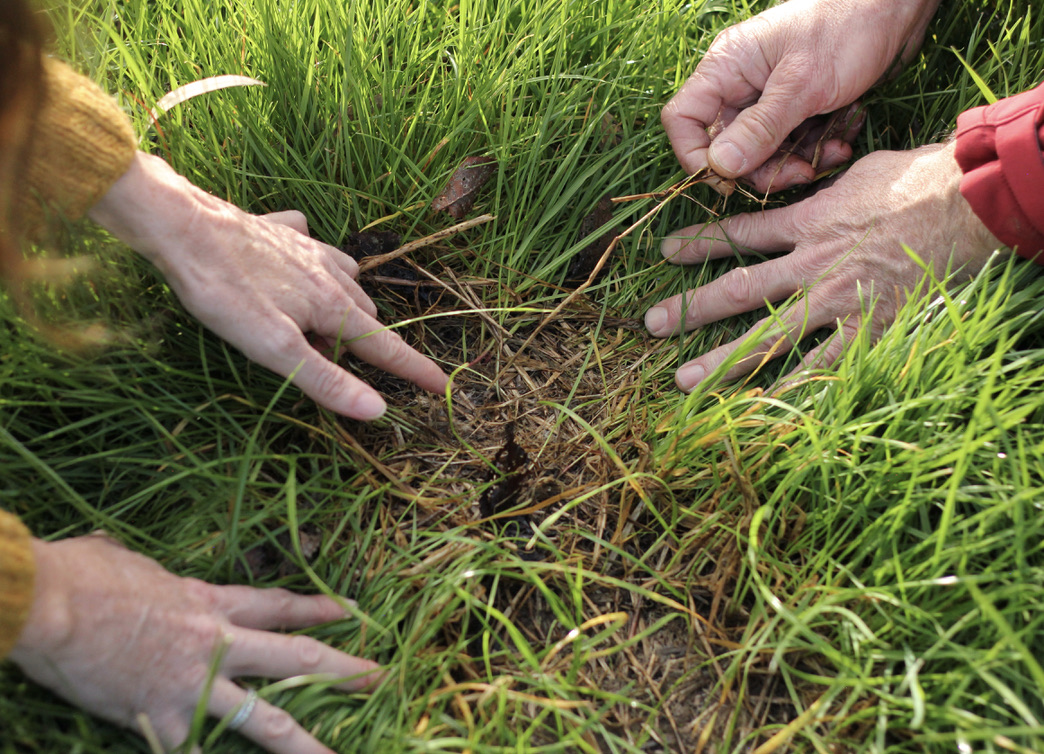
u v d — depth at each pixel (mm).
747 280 665
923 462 548
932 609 536
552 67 699
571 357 686
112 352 577
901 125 722
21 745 493
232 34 665
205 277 547
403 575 566
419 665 539
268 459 583
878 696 529
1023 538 513
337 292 585
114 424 572
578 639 525
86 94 521
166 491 573
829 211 656
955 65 723
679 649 569
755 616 555
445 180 686
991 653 494
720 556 580
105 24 615
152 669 485
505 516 598
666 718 549
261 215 647
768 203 708
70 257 563
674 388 670
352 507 577
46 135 507
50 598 465
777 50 651
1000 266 592
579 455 630
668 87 709
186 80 658
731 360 608
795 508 583
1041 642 524
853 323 639
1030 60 697
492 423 647
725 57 660
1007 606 528
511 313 694
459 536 585
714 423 587
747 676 556
